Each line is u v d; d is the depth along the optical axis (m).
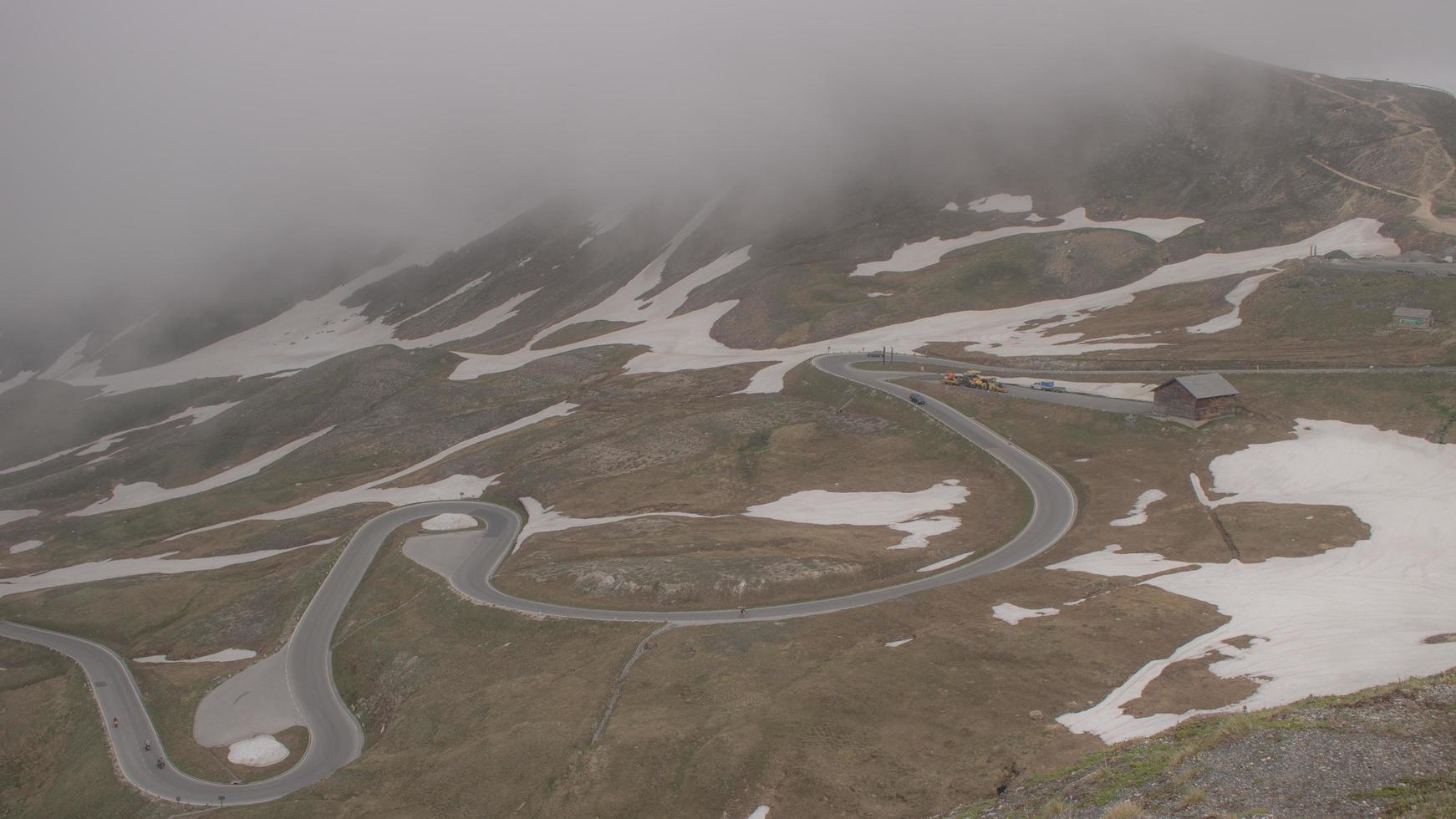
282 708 80.69
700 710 54.53
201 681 88.56
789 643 62.94
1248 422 96.19
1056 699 47.62
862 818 40.44
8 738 86.25
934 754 44.34
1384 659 43.94
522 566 94.81
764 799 44.12
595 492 122.19
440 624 84.69
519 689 65.69
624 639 69.56
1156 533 76.62
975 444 109.50
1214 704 42.59
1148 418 103.19
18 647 108.69
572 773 50.97
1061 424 109.81
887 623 63.97
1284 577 62.22
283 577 112.88
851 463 116.50
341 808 55.62
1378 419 89.50
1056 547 77.38
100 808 69.88
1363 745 25.31
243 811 57.56
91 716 86.06
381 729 73.38
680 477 122.44
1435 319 112.31
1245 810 23.08
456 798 52.53
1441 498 70.94
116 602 116.75
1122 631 55.06
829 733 48.38
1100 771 30.72
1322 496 77.88
